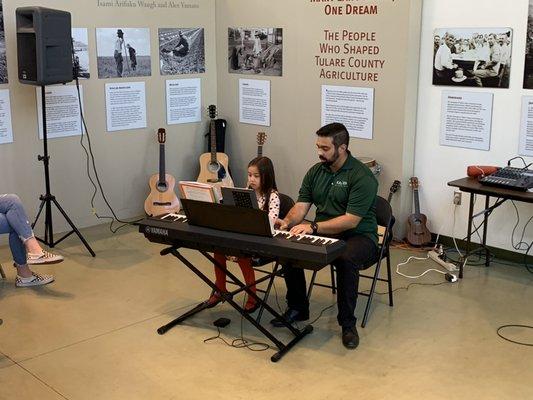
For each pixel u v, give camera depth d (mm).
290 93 6031
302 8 5773
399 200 5410
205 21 6488
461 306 4199
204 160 6328
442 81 5164
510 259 5043
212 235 3465
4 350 3641
